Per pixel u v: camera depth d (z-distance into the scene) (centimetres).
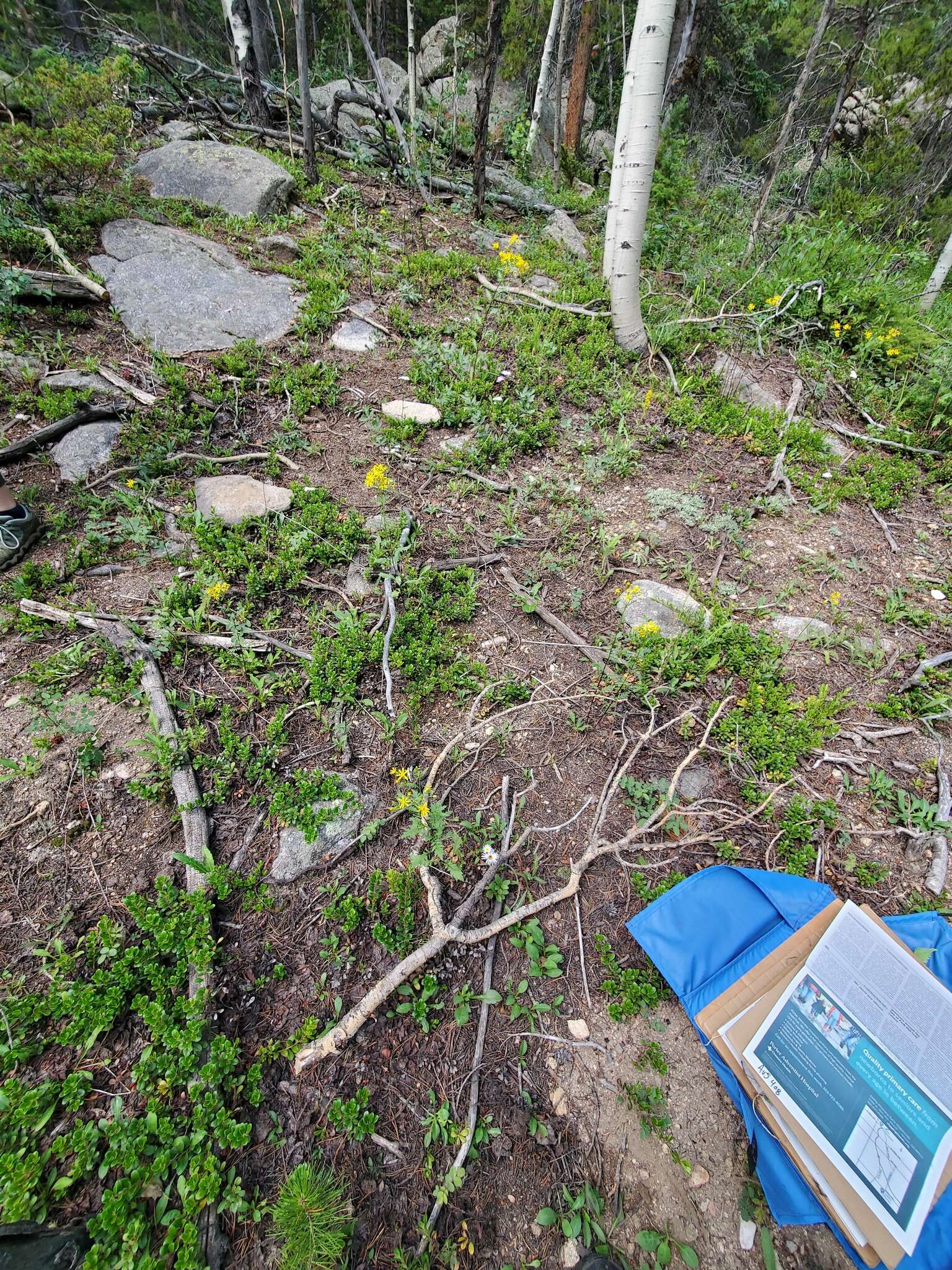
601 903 236
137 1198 160
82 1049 182
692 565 373
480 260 645
